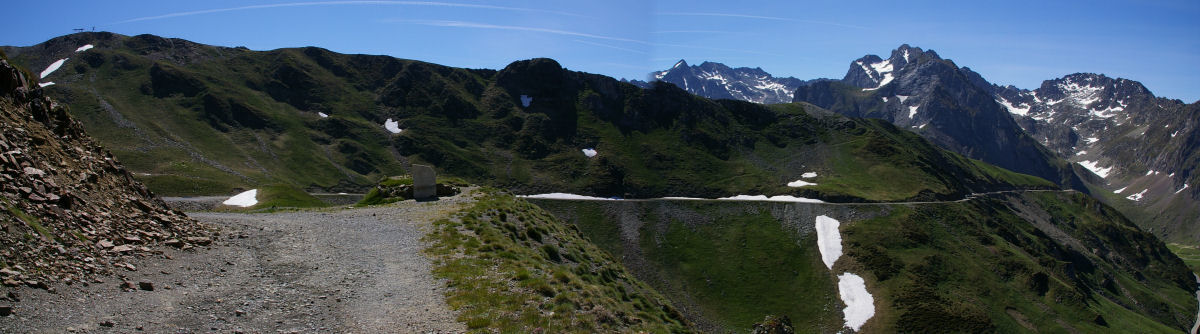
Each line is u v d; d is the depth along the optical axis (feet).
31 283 57.00
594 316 80.12
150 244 85.15
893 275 469.98
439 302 78.64
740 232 548.72
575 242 170.81
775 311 429.38
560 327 72.08
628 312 94.68
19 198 71.82
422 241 124.36
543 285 88.53
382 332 64.23
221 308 65.36
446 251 114.32
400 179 249.55
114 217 87.40
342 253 106.42
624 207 600.39
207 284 74.13
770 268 488.44
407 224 146.30
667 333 85.76
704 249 519.19
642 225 559.38
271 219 139.95
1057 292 488.85
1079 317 459.32
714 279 471.62
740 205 610.24
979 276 490.90
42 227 69.82
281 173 629.92
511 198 223.51
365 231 132.98
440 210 173.37
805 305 436.35
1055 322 444.55
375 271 94.48
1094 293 573.33
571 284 96.84
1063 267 581.12
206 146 642.22
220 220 122.83
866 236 533.96
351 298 77.10
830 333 401.08
